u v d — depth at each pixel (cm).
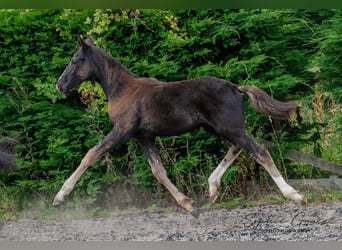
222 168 952
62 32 1101
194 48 1117
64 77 947
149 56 1113
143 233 935
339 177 1178
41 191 1135
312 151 1230
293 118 1187
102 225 1008
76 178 908
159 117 905
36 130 1123
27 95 1113
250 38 1125
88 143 1102
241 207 1080
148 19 1103
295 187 1145
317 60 1145
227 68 1095
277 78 1101
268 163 888
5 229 998
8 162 885
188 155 1109
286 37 1141
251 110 1106
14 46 1109
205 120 900
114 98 937
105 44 1103
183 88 903
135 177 1120
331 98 1218
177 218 1032
